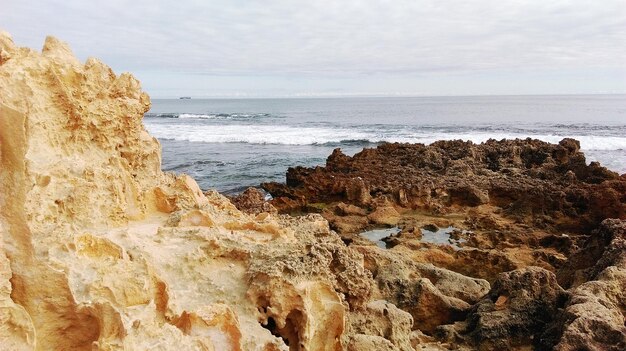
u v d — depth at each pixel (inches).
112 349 195.3
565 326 374.0
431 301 506.9
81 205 246.7
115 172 293.6
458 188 1119.0
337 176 1254.3
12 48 248.8
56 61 269.0
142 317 210.2
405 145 1609.3
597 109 5600.4
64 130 267.7
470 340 438.0
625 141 2267.5
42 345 206.5
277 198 1155.9
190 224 326.0
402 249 724.0
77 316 209.3
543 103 7736.2
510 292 452.1
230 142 2721.5
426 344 431.2
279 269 276.8
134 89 354.6
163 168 1822.1
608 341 354.9
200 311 240.8
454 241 861.2
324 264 303.4
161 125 3996.1
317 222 431.5
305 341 270.5
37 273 205.8
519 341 423.2
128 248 244.7
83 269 216.5
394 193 1117.7
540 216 952.9
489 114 5034.5
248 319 261.3
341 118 4845.0
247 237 329.7
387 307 378.9
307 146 2519.7
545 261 698.2
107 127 305.9
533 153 1465.3
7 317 195.3
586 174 1209.4
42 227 215.8
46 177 229.5
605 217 902.4
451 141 1612.9
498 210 1039.6
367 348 320.5
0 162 208.2
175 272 269.0
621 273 444.5
